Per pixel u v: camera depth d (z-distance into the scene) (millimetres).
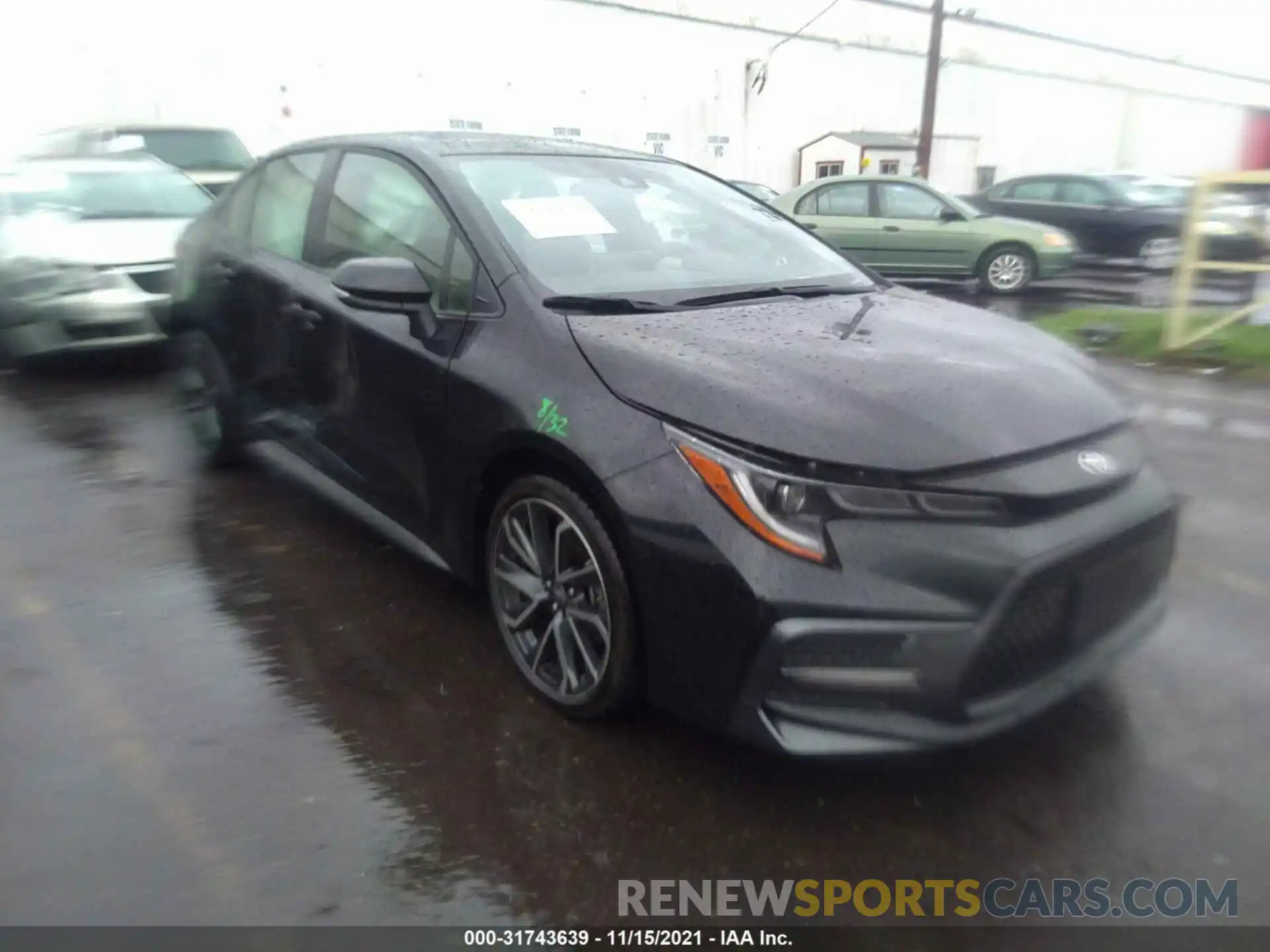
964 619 2223
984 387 2568
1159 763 2670
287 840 2371
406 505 3330
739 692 2330
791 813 2490
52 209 6840
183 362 4812
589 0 21188
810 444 2301
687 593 2365
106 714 2855
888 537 2248
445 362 3023
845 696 2268
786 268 3598
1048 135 33656
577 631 2750
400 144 3633
